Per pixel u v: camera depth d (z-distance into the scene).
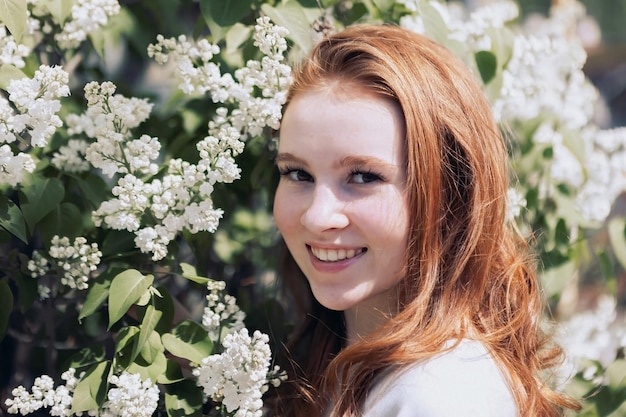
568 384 1.84
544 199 1.92
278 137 1.62
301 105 1.40
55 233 1.46
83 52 1.83
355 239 1.38
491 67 1.72
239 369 1.37
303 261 1.46
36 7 1.50
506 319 1.47
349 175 1.37
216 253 1.82
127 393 1.32
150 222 1.43
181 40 1.48
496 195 1.45
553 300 1.95
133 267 1.50
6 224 1.37
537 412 1.40
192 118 1.67
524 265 1.53
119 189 1.36
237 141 1.40
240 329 1.48
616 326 2.10
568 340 2.05
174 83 1.89
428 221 1.38
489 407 1.28
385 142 1.36
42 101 1.30
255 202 1.96
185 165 1.41
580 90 2.01
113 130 1.42
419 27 1.66
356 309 1.53
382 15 1.71
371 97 1.37
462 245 1.42
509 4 1.93
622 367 1.77
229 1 1.51
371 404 1.34
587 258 2.04
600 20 5.39
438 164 1.39
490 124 1.48
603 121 4.40
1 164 1.30
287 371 1.65
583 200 1.96
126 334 1.38
